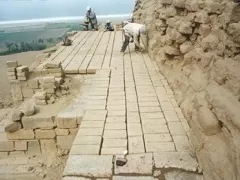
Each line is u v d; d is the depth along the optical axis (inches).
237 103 112.7
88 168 154.8
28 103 282.7
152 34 399.5
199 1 195.2
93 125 203.3
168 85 285.1
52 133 247.9
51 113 253.1
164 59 311.7
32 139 252.1
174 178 144.9
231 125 110.2
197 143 153.3
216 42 157.9
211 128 130.7
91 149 171.9
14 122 247.0
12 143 254.2
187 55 221.0
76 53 453.7
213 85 142.3
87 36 634.2
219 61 143.4
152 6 422.9
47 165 242.1
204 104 144.3
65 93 293.3
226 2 149.1
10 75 335.3
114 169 153.4
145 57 407.8
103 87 286.2
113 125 202.5
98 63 382.9
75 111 246.5
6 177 230.5
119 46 501.7
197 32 212.2
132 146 174.4
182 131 190.5
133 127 198.7
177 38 241.4
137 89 277.0
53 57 427.8
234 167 103.6
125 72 336.5
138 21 563.2
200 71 180.7
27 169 236.2
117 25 722.8
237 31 119.0
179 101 228.5
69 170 153.6
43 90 286.2
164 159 159.6
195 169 149.7
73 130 243.1
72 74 355.6
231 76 122.2
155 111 223.9
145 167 153.9
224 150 118.0
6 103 435.8
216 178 119.1
